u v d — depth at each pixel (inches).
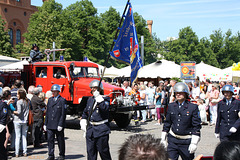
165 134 207.5
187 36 2657.5
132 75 271.7
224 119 264.8
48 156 301.6
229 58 2839.6
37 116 361.7
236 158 53.8
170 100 565.9
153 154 50.6
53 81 514.3
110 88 488.1
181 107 201.3
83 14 2038.6
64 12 1844.2
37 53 586.2
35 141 364.8
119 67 2315.5
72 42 1820.9
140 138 54.1
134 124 579.8
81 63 523.2
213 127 549.3
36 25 1774.1
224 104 265.9
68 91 502.6
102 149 236.2
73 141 404.5
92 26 2110.0
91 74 531.5
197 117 196.9
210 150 349.7
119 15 2381.9
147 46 2566.4
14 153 322.7
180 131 198.8
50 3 1839.3
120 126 528.4
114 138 426.9
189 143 197.8
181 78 724.0
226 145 56.2
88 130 239.0
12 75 805.9
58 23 1774.1
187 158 197.8
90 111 239.3
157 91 566.6
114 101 484.4
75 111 507.5
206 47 2923.2
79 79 509.0
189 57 2637.8
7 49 1975.9
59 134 299.1
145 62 2721.5
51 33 1712.6
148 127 536.1
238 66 904.9
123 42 263.6
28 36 1811.0
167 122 207.5
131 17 262.2
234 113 260.2
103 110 236.2
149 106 499.8
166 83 634.8
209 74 897.5
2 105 269.6
